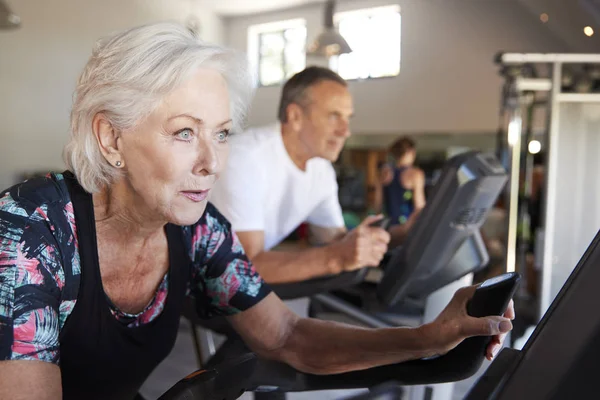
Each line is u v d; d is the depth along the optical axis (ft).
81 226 2.80
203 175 2.73
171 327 3.33
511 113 10.53
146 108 2.60
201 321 5.13
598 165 9.85
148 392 8.05
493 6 24.36
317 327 3.60
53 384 2.45
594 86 10.25
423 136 26.76
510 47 24.02
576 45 20.56
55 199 2.75
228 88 3.08
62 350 2.86
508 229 10.49
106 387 3.12
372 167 27.89
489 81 24.90
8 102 23.09
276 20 31.45
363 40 28.25
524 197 13.37
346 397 3.08
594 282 1.70
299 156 6.20
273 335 3.60
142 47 2.59
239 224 5.62
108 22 27.12
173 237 3.22
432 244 4.92
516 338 9.13
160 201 2.74
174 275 3.25
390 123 27.53
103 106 2.64
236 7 31.63
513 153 10.49
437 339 3.01
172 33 2.65
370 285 6.31
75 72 25.75
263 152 5.90
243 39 32.71
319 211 7.24
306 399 3.07
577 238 10.02
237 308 3.59
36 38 24.04
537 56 10.08
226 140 2.83
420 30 26.53
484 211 5.06
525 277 12.73
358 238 5.21
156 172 2.69
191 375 2.37
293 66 31.14
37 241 2.57
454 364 3.05
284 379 3.34
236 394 2.55
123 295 3.09
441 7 25.90
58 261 2.66
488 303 2.87
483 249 5.30
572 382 1.52
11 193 2.67
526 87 10.53
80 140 2.74
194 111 2.63
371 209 27.48
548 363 1.57
